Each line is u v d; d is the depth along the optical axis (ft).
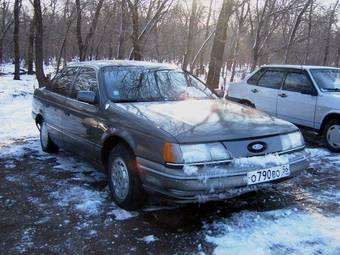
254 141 13.28
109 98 15.92
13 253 11.59
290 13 64.28
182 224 13.29
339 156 23.16
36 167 19.36
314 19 81.10
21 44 158.71
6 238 12.44
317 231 12.90
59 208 14.56
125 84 16.75
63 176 18.04
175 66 19.51
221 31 42.93
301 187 17.24
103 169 15.98
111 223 13.37
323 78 26.12
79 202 15.07
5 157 21.03
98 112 15.89
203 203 14.85
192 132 12.83
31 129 28.68
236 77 119.44
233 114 15.05
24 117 34.14
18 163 20.03
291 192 16.55
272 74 28.68
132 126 13.87
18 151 22.18
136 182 13.70
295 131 14.80
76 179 17.62
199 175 12.17
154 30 77.46
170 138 12.51
